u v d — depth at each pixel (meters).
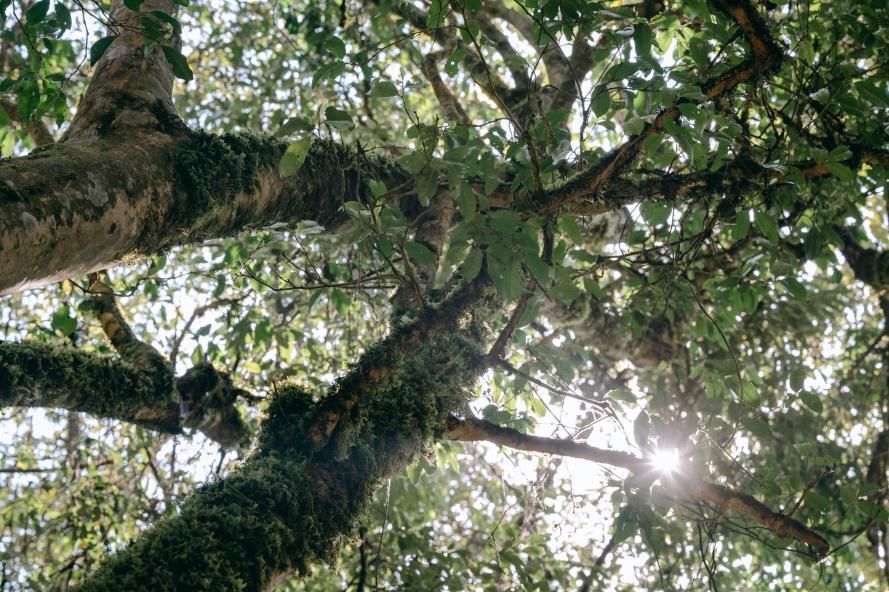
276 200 3.01
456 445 4.93
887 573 6.20
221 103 6.93
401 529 5.29
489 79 3.05
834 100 3.59
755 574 6.61
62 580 5.56
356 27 5.98
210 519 2.43
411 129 2.85
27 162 2.14
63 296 5.56
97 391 3.68
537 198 3.31
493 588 4.79
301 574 2.59
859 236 5.12
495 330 4.09
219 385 4.27
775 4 3.68
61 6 2.71
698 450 3.30
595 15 3.11
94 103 2.64
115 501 5.68
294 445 2.84
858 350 7.03
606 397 3.43
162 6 3.13
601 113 3.15
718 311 4.87
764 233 3.47
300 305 6.02
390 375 3.00
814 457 3.56
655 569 6.07
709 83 3.29
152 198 2.43
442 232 3.76
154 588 2.21
